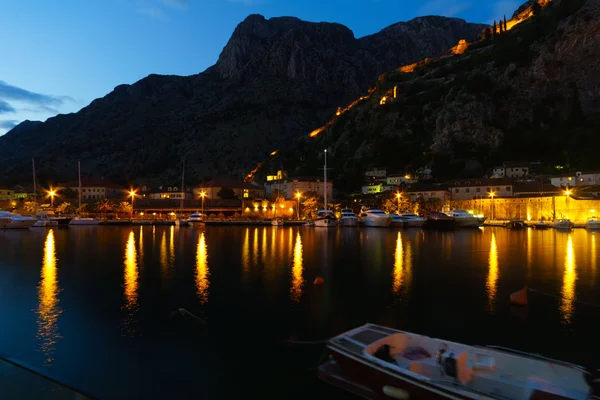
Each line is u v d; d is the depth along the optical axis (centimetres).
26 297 2486
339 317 2094
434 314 2144
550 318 2069
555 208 11856
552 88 19688
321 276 3183
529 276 3198
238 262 3941
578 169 15425
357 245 5738
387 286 2819
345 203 15500
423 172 18512
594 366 1488
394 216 11106
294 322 2016
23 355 1598
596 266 3700
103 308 2250
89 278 3081
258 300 2427
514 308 2262
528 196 12575
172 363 1538
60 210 14275
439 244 5934
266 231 9294
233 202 15988
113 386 1351
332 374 1313
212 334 1842
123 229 10006
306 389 1331
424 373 1177
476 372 1148
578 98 18950
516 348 1664
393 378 1092
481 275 3231
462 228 10456
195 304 2339
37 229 9850
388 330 1349
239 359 1571
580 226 10625
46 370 1465
